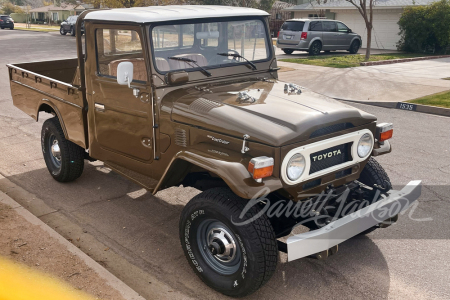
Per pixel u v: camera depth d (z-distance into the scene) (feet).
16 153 22.79
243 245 10.67
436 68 54.29
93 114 15.23
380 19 83.46
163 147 13.14
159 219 16.15
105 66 14.21
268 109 11.82
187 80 13.04
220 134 11.60
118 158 14.94
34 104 19.20
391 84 42.73
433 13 73.61
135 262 13.41
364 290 12.07
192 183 14.33
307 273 12.87
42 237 13.93
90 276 11.97
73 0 195.31
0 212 15.49
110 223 15.80
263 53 15.26
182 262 13.44
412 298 11.73
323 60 61.11
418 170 20.65
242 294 11.24
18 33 133.69
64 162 17.93
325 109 12.01
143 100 13.15
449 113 31.58
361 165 13.01
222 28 14.08
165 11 13.46
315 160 11.59
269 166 10.45
